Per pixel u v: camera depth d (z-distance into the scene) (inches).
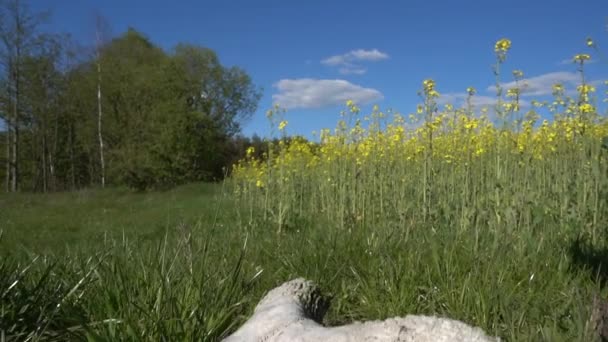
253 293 149.4
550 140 268.7
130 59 1558.8
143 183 1070.4
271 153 362.6
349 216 281.0
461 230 198.7
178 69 1416.1
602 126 256.7
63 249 260.7
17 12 1192.2
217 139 1499.8
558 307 134.0
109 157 1326.3
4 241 318.7
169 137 1141.1
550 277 152.3
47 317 119.6
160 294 120.6
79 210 626.2
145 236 326.6
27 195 943.0
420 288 148.4
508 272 152.2
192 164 1237.1
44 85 1284.4
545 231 196.2
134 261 153.7
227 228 281.7
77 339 116.8
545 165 259.4
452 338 74.3
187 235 166.7
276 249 190.9
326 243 184.1
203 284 132.0
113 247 166.9
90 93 1409.9
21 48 1211.2
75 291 131.1
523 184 220.8
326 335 84.9
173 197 705.0
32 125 1346.0
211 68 1569.9
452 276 150.3
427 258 162.4
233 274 143.8
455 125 298.8
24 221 495.8
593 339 99.9
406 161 301.1
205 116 1301.7
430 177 258.5
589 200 205.6
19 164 1496.1
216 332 119.5
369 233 200.5
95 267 140.2
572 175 233.3
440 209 243.8
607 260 162.9
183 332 113.0
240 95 1590.8
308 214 327.9
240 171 513.0
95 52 1375.5
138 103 1362.0
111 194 1013.2
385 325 79.7
